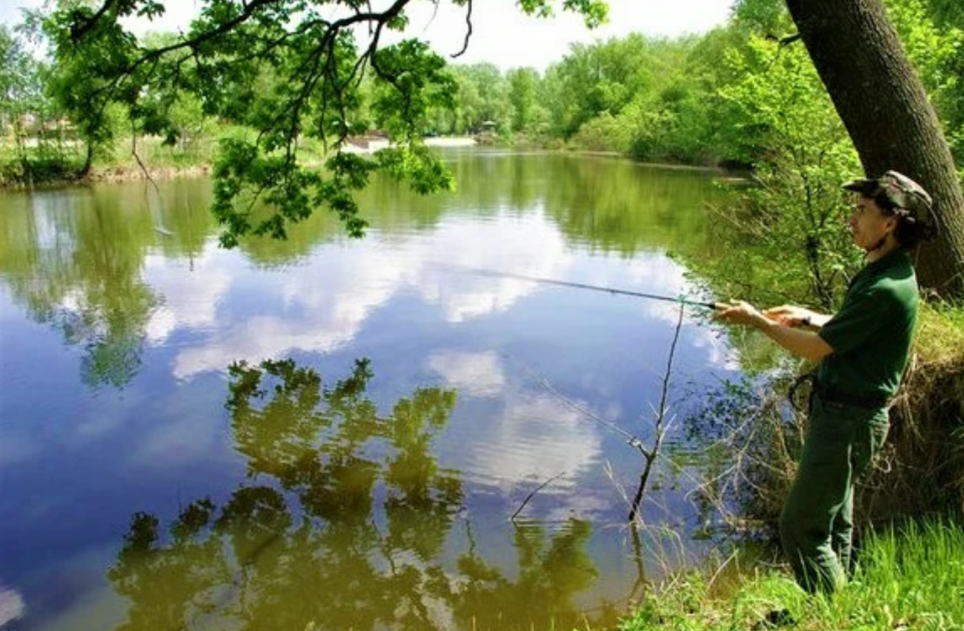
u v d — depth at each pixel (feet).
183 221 69.87
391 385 28.25
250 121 27.55
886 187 8.67
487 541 17.84
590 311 37.68
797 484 9.59
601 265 48.34
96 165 107.76
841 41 15.20
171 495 20.61
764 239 27.89
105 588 16.51
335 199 28.58
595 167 146.10
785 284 27.43
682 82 176.55
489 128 319.27
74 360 31.42
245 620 15.28
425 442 23.30
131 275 46.96
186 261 51.16
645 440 22.75
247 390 27.96
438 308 38.65
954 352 13.98
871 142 15.40
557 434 23.59
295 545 18.02
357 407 26.30
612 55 243.40
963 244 15.10
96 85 23.61
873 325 8.66
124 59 23.29
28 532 18.74
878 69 15.05
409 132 29.96
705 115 136.56
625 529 17.98
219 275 46.73
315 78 27.17
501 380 28.40
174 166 117.50
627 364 29.73
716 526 17.76
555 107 270.05
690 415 24.39
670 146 167.53
